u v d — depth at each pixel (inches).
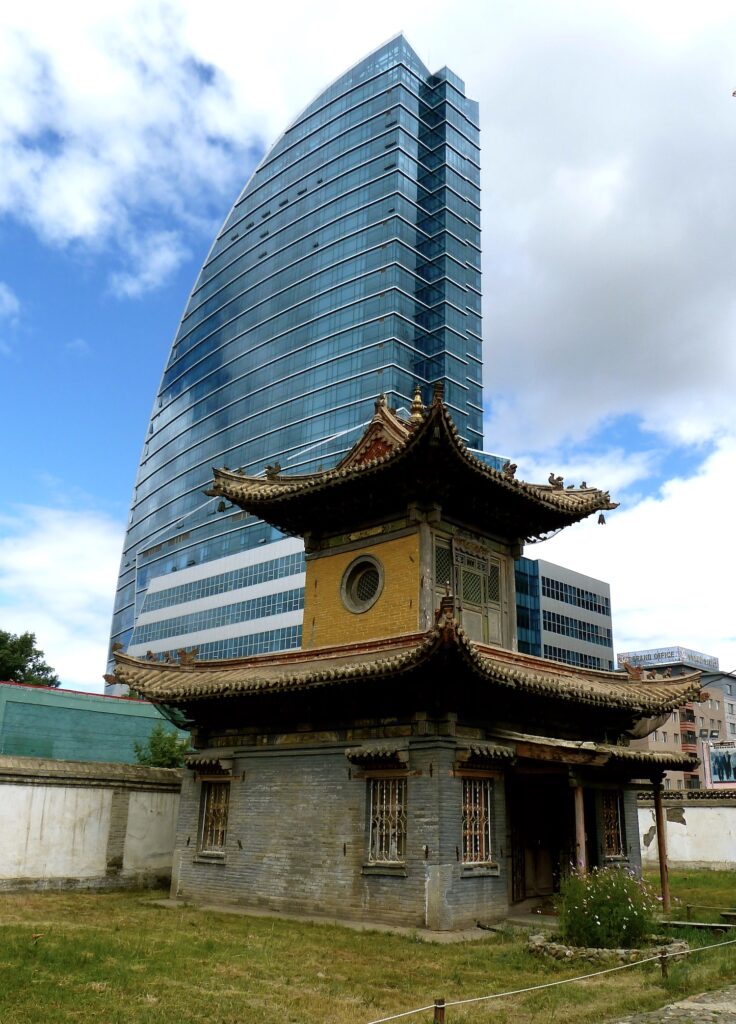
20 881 1013.8
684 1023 453.4
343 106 5895.7
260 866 935.7
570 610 4776.1
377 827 852.6
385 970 610.2
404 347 4943.4
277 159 6353.3
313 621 1051.9
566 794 1020.5
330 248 5492.1
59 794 1074.1
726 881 1358.3
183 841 1030.4
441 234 5280.5
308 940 722.8
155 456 6870.1
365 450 1067.3
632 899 690.8
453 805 809.5
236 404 5772.6
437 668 787.4
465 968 623.2
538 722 950.4
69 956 604.7
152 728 1983.3
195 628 5128.0
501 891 845.2
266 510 1090.1
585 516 1098.1
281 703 952.9
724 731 5088.6
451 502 988.6
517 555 1090.7
